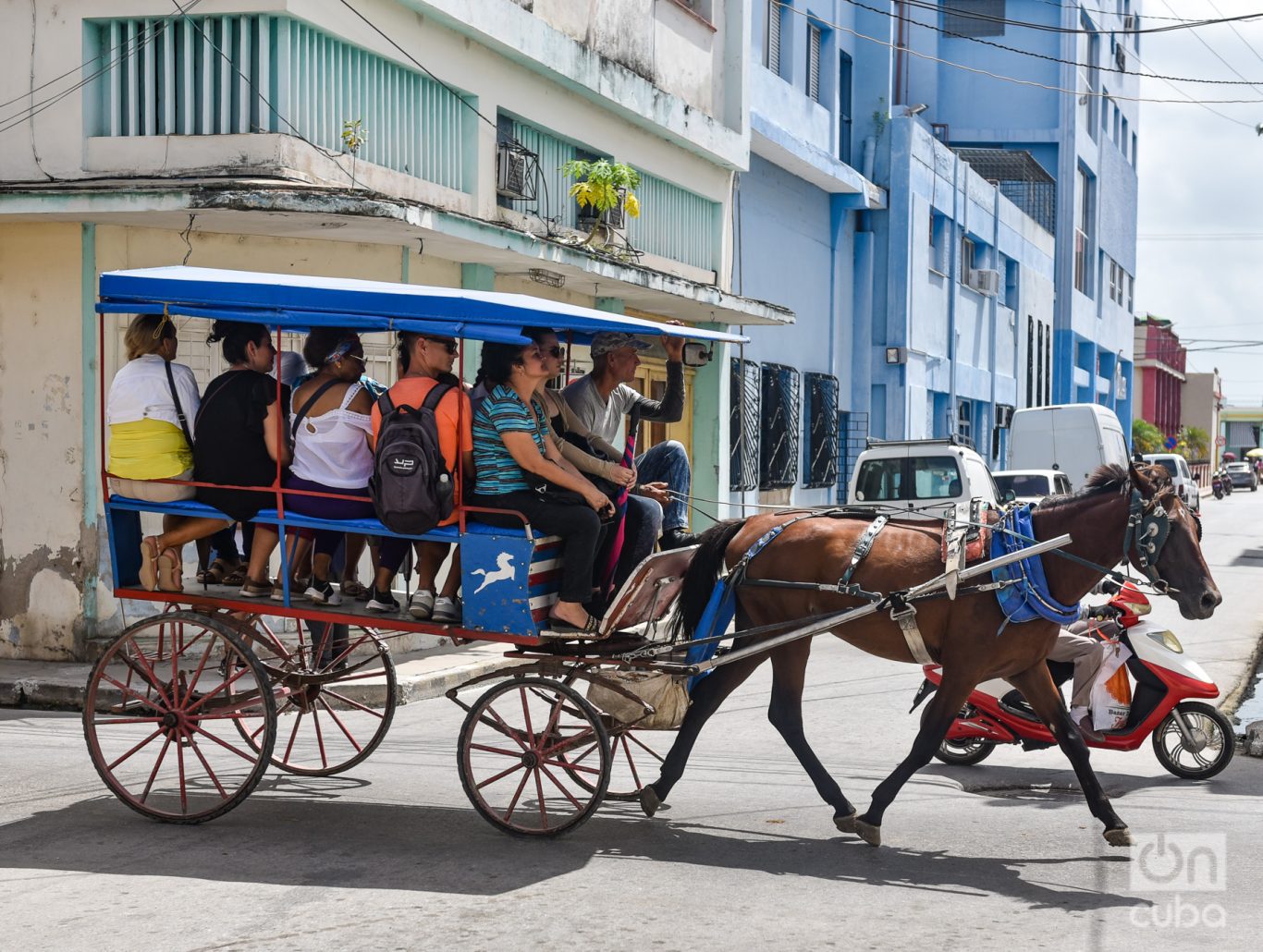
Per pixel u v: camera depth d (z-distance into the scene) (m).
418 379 7.02
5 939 5.34
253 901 5.83
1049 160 42.12
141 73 11.82
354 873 6.27
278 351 7.11
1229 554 27.69
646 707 7.32
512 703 11.09
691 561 7.56
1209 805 7.86
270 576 8.03
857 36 28.70
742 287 22.86
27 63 11.72
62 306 11.52
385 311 6.90
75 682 10.65
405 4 12.80
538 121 15.31
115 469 7.43
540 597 6.95
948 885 6.22
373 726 10.06
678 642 7.23
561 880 6.21
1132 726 8.68
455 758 8.98
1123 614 8.73
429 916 5.66
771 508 7.78
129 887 6.02
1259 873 6.43
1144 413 77.44
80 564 11.58
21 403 11.65
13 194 10.92
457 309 6.81
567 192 16.31
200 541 7.81
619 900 5.91
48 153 11.72
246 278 7.30
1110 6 46.91
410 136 13.29
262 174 11.30
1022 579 6.81
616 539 7.36
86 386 11.52
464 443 6.94
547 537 7.01
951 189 32.16
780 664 7.35
